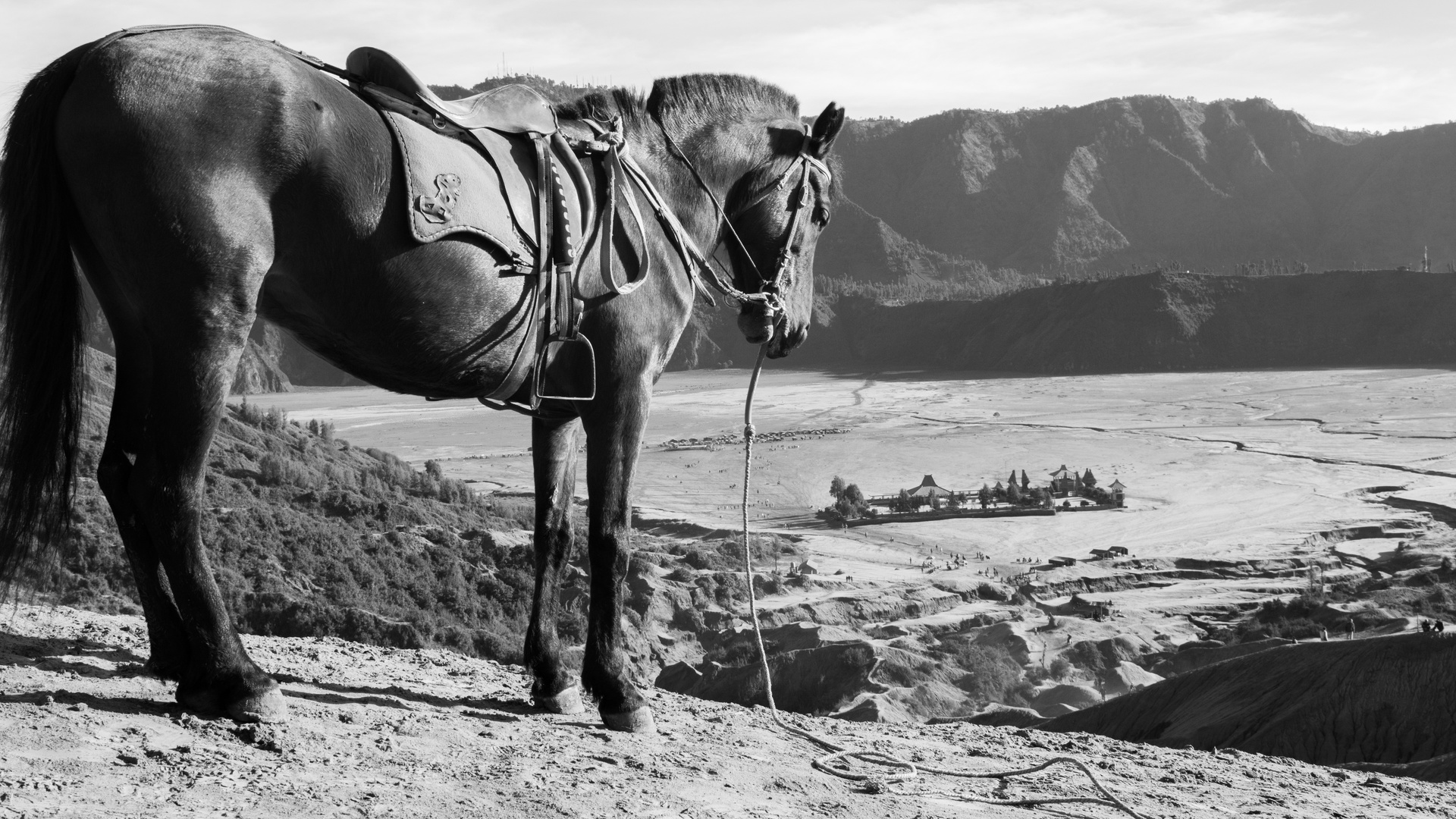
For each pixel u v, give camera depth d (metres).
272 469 65.75
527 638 6.58
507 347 5.43
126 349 4.89
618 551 6.05
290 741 4.83
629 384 5.98
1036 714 55.62
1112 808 6.44
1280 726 48.53
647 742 6.07
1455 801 8.23
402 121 5.07
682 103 6.67
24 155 4.51
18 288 4.48
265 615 40.75
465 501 90.06
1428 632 50.72
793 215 7.09
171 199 4.47
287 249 4.80
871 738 8.00
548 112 5.68
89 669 5.72
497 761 5.22
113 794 3.99
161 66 4.55
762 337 7.00
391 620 41.88
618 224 5.92
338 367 5.34
